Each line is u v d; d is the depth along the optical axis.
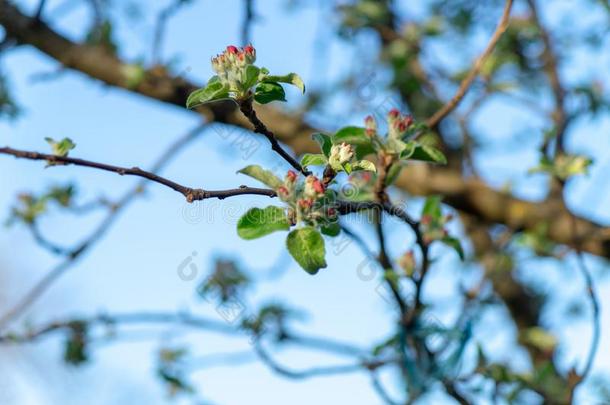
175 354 7.23
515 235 7.77
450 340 4.99
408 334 4.87
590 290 5.57
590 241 7.52
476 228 9.05
